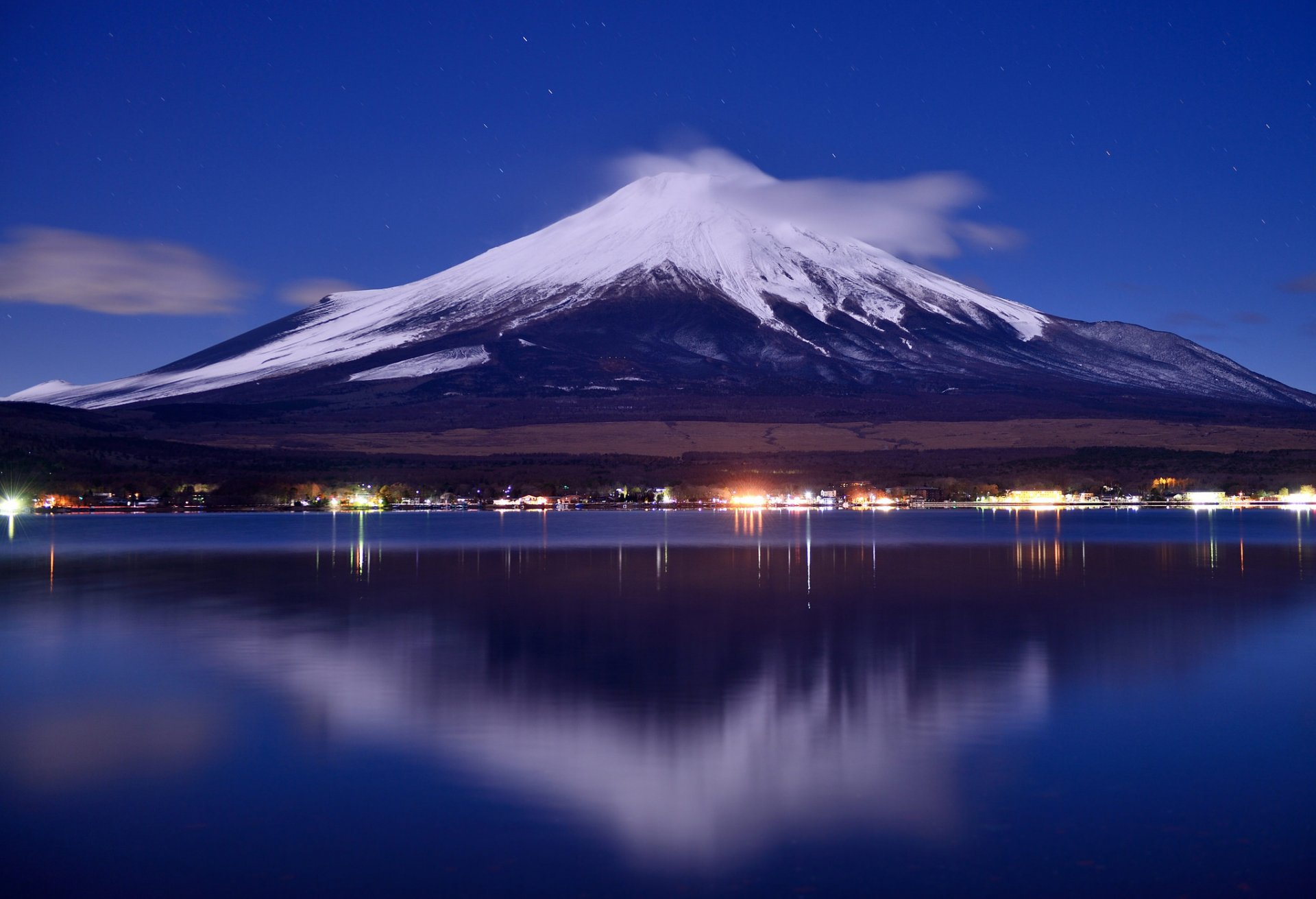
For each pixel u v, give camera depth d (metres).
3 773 20.03
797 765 20.28
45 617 39.09
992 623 37.00
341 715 24.03
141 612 40.56
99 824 17.55
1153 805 18.14
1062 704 24.80
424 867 15.91
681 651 31.45
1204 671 28.50
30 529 99.50
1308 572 54.69
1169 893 14.98
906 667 29.08
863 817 17.66
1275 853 16.22
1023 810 17.94
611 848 16.52
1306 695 25.55
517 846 16.62
